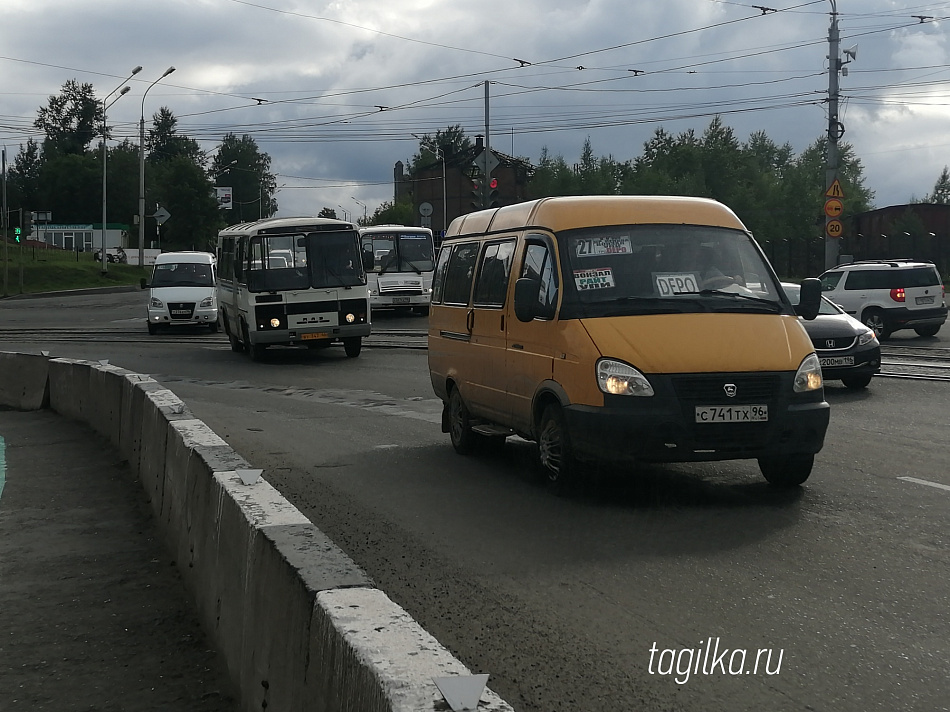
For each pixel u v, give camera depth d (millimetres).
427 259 35969
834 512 7648
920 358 19969
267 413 14516
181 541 6695
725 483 8766
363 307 22625
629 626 5215
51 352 25062
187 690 4777
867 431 11570
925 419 12414
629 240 8844
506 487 8883
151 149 169250
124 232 119250
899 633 5020
